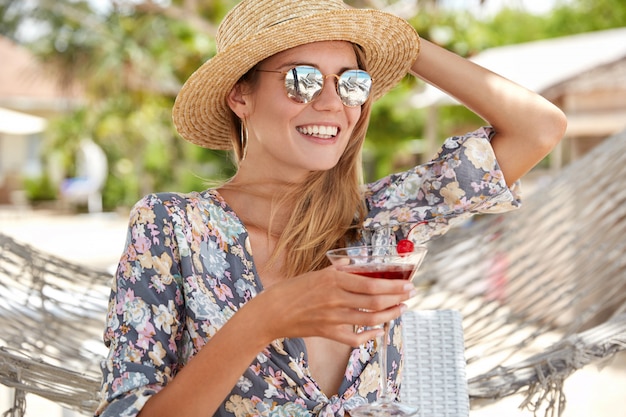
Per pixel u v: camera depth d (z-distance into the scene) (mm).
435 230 2336
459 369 2449
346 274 1560
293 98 2055
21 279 3203
